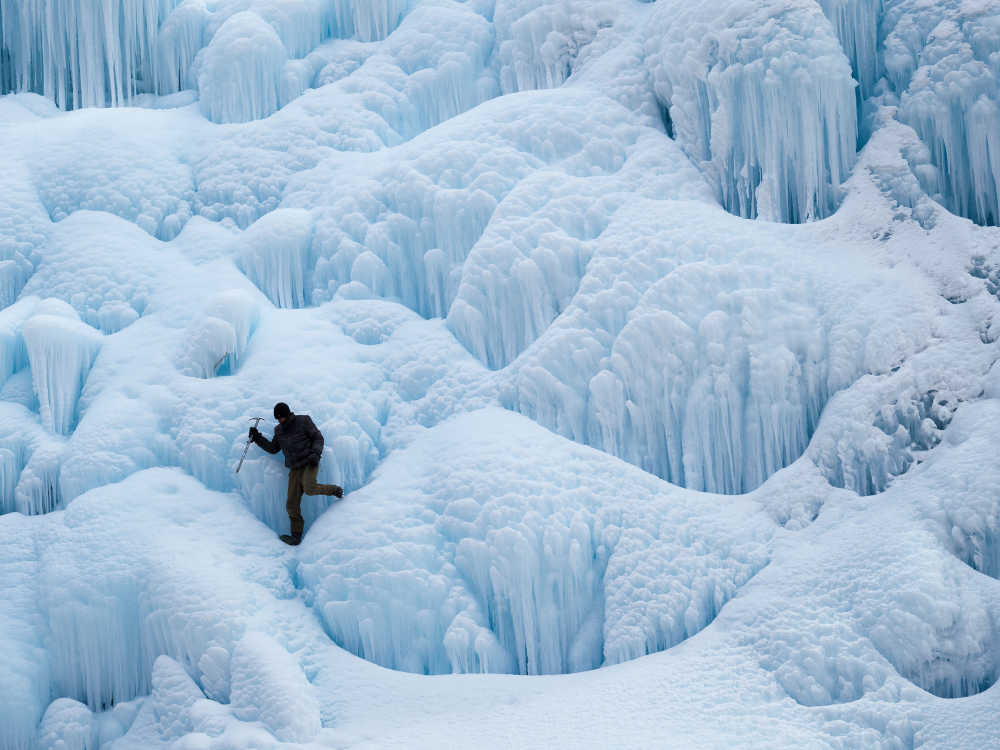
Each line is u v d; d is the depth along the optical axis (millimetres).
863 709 7723
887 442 9406
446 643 9062
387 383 11180
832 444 9656
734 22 11742
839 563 8766
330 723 8352
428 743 7742
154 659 9188
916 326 9828
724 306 10469
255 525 10094
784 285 10539
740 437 10156
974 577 8227
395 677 8828
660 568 9219
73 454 10375
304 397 10641
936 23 11344
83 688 9258
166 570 9273
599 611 9344
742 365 10227
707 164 12141
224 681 8641
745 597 8945
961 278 9969
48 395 10914
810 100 11180
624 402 10414
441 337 11539
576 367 10625
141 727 8781
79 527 9766
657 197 11914
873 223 10852
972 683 7875
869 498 9273
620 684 8352
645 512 9633
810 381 10094
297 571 9773
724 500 9852
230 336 11109
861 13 11758
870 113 11672
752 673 8273
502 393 10781
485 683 8711
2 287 12047
